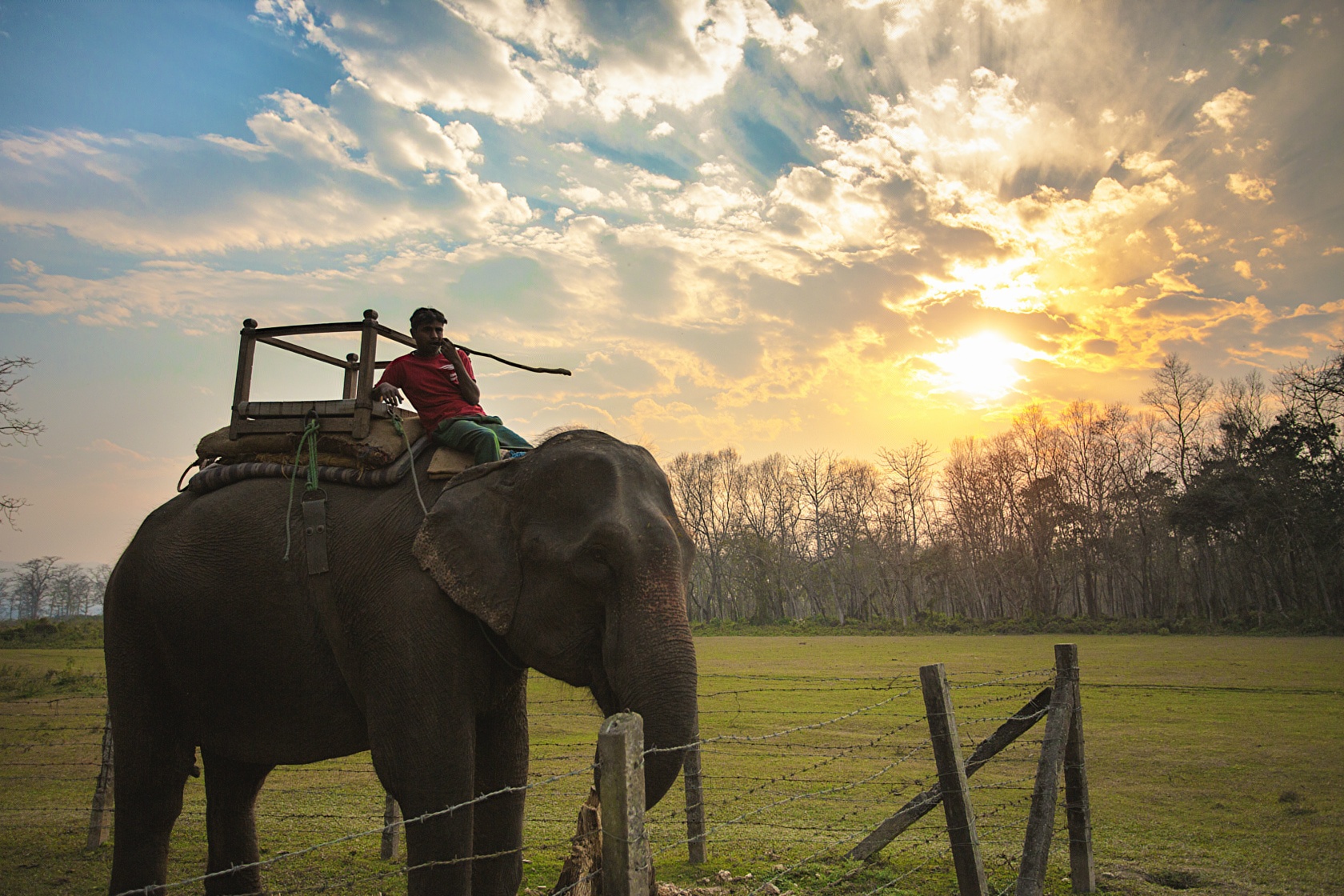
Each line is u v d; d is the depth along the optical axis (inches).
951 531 3324.3
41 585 5034.5
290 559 173.6
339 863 255.4
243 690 176.1
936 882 223.6
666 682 136.8
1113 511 2869.1
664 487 165.2
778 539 3868.1
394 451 180.5
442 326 199.0
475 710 163.8
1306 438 2246.6
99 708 680.4
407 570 164.1
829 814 311.9
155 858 183.8
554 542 155.9
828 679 773.9
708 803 331.9
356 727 174.1
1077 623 2427.4
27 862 254.8
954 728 158.9
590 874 134.3
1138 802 327.3
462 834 153.5
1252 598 2502.5
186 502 194.1
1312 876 228.2
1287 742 468.1
